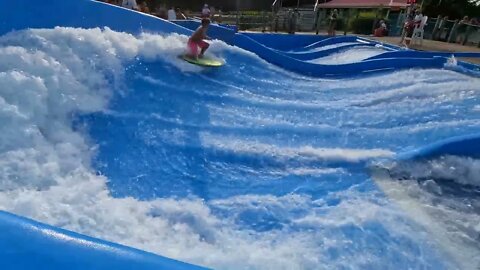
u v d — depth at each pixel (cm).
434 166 479
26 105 411
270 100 690
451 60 1067
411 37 1695
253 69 838
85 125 452
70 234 150
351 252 331
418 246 347
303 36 1548
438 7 3409
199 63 693
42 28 530
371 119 644
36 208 310
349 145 545
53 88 453
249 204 391
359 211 393
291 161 481
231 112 599
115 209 342
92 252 143
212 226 349
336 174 463
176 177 423
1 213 155
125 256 144
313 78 940
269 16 2441
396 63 1043
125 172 409
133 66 593
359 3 2927
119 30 652
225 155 476
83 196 348
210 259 296
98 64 536
